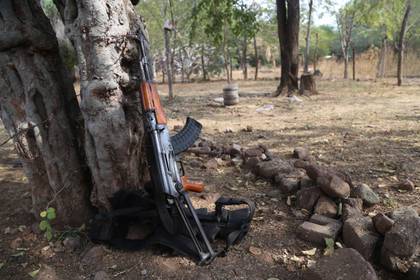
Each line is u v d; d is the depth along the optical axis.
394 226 2.42
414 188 3.53
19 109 2.76
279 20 11.83
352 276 2.08
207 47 22.77
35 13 2.79
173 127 7.12
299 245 2.71
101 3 2.52
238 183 3.88
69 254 2.73
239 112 8.99
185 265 2.52
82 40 2.55
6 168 4.71
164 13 19.67
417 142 5.29
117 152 2.75
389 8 17.12
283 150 5.21
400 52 13.95
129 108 2.82
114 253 2.69
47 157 2.83
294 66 12.00
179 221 2.61
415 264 2.26
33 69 2.71
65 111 2.92
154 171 2.56
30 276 2.52
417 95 11.12
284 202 3.37
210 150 5.00
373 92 12.21
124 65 2.77
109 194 2.86
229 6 9.71
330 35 33.38
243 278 2.40
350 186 3.29
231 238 2.64
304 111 8.78
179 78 25.47
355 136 5.84
